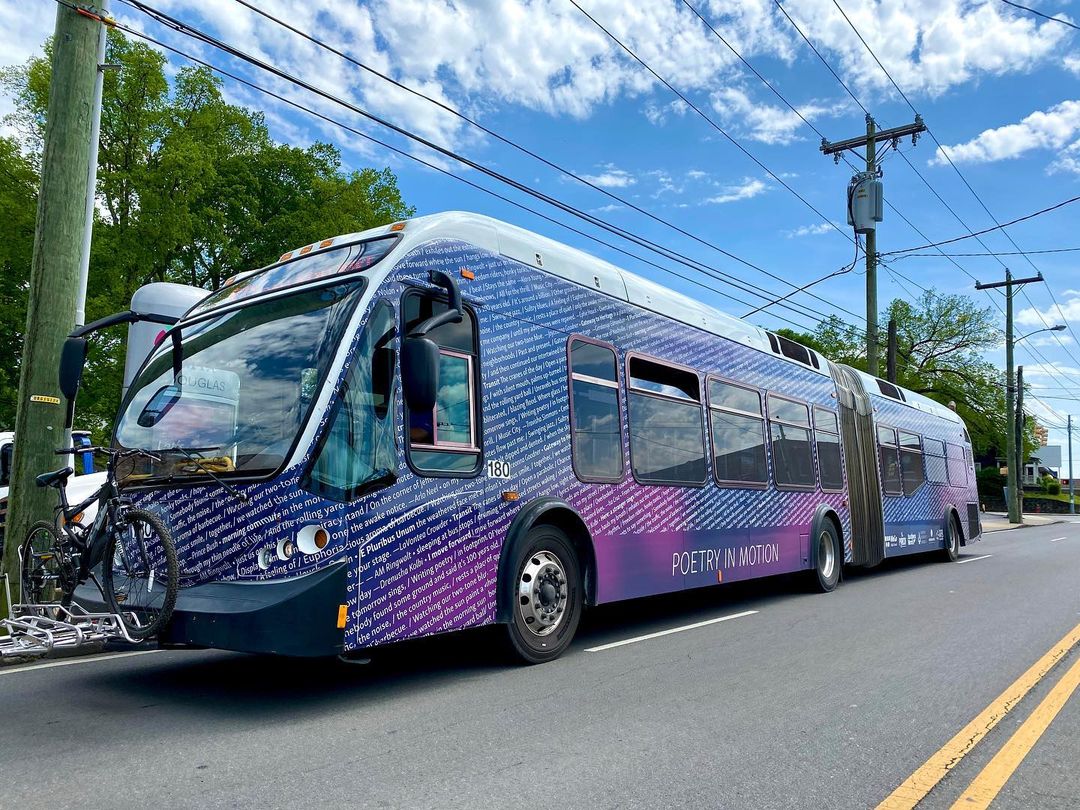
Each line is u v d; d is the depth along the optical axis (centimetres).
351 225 2586
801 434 1144
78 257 798
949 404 4381
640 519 775
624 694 558
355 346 530
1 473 1210
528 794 376
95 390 1964
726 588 1205
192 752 427
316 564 488
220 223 2488
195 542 515
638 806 366
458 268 618
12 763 409
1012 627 844
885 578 1351
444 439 580
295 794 370
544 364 684
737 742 459
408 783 386
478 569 594
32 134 1986
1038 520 4638
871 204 2316
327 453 504
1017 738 479
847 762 430
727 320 1019
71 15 802
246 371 548
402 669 635
